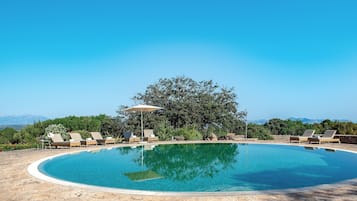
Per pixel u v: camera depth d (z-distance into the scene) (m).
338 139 20.44
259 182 9.64
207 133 27.05
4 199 6.95
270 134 28.28
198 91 30.77
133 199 6.80
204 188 8.77
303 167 12.45
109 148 19.00
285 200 6.55
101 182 9.59
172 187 8.91
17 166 11.51
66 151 16.66
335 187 7.70
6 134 21.06
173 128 27.23
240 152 17.47
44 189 7.81
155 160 14.91
